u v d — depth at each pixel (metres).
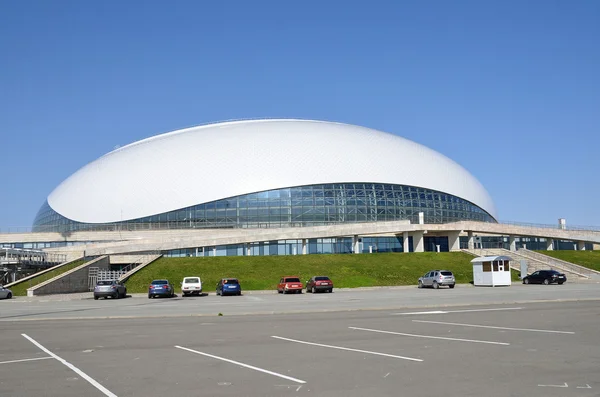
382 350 14.17
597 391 9.34
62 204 86.94
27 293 47.53
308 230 72.56
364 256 65.62
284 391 9.86
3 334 19.61
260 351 14.52
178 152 82.56
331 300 35.94
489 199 98.75
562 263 64.50
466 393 9.39
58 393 10.01
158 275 56.69
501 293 38.94
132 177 81.56
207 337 17.77
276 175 78.81
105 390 10.21
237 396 9.55
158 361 13.27
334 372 11.46
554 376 10.57
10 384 10.82
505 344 14.67
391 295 39.78
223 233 76.62
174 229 77.88
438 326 19.31
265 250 74.44
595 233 83.50
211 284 53.91
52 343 16.92
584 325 18.64
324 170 79.81
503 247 83.31
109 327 21.66
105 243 72.94
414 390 9.70
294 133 84.06
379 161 82.94
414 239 75.06
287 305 32.22
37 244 82.06
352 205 79.50
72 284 52.69
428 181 85.19
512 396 9.12
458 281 56.53
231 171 79.12
